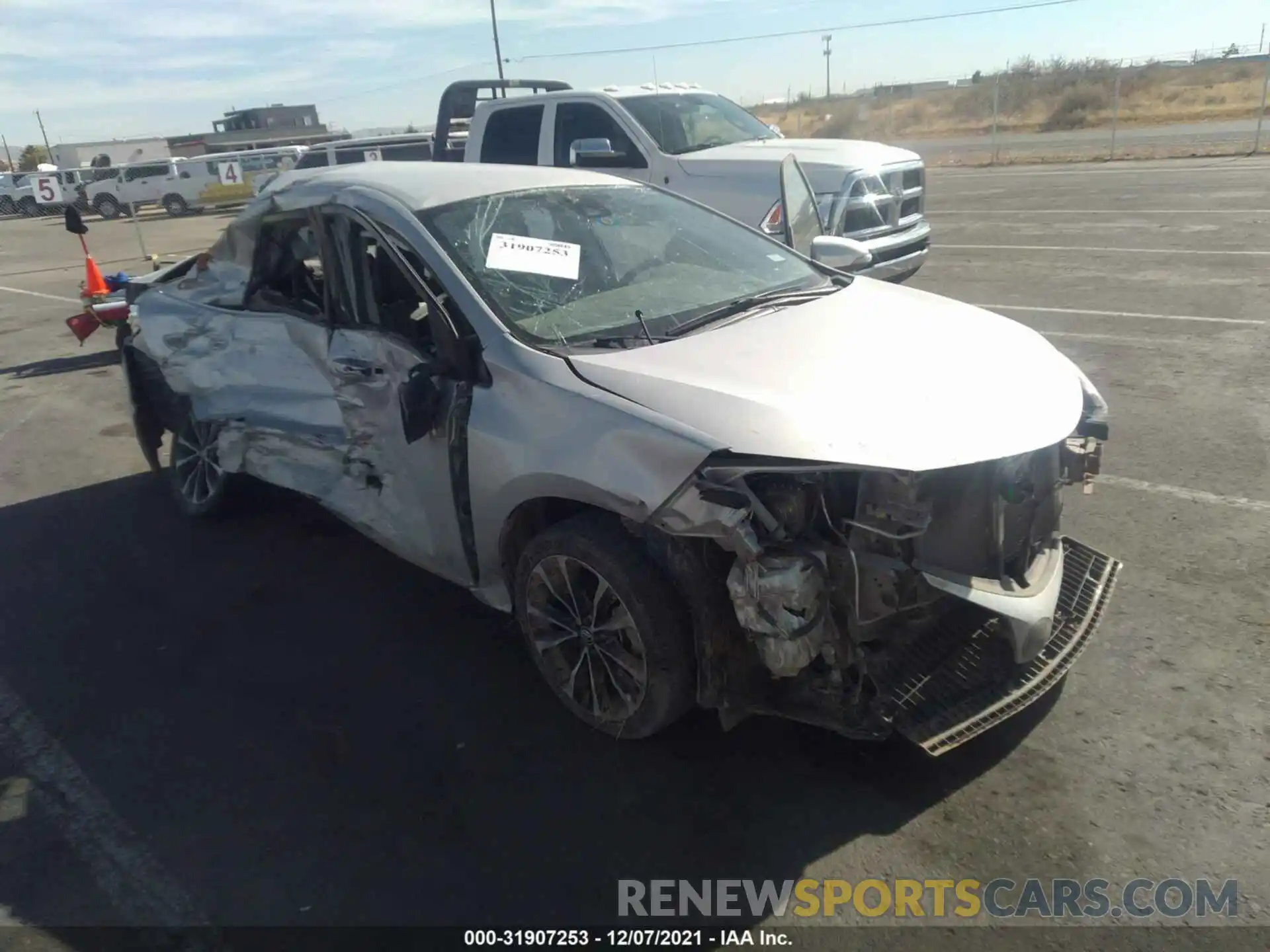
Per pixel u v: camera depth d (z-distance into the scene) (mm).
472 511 3453
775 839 2832
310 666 3902
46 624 4387
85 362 9578
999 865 2686
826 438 2711
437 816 3012
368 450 3885
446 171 4230
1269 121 28000
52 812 3146
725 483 2711
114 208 30234
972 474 2818
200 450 5277
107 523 5500
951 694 2924
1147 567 4152
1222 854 2664
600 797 3051
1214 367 6668
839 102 49312
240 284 4648
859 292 4035
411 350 3588
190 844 2961
